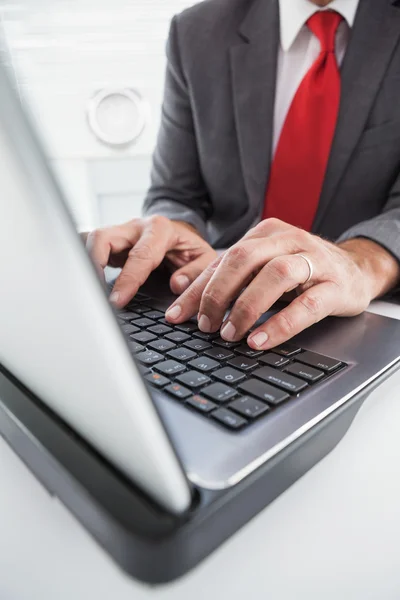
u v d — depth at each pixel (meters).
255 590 0.16
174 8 1.18
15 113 0.11
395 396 0.30
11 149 0.11
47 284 0.12
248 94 0.80
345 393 0.25
